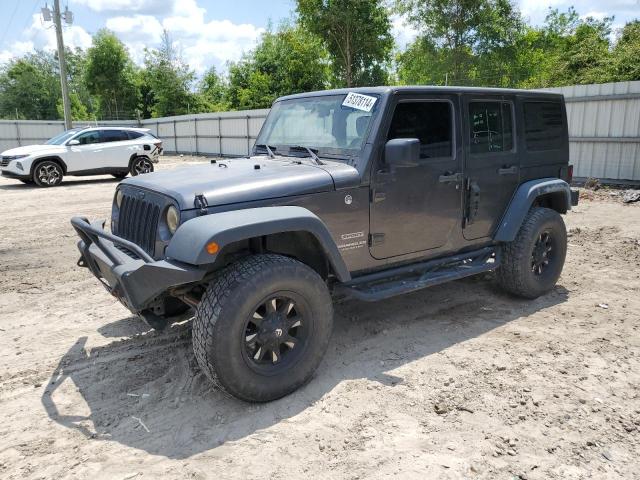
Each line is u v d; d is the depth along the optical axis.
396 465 2.74
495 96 4.61
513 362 3.89
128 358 4.04
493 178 4.65
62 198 12.85
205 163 4.47
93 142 16.31
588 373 3.72
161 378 3.71
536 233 4.94
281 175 3.56
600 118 13.52
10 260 7.08
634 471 2.70
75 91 68.00
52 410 3.34
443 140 4.23
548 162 5.23
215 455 2.84
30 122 31.41
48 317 4.97
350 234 3.76
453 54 26.72
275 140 4.55
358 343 4.25
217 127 28.95
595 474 2.67
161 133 34.16
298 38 38.78
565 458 2.80
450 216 4.36
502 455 2.82
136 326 4.69
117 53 54.84
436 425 3.10
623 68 23.25
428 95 4.07
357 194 3.73
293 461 2.78
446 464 2.74
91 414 3.28
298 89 40.84
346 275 3.56
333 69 35.09
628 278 5.95
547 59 35.34
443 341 4.29
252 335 3.23
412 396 3.42
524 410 3.25
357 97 3.97
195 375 3.71
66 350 4.21
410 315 4.86
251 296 3.07
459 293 5.45
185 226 3.05
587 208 10.74
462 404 3.32
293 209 3.33
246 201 3.30
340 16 30.86
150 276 3.00
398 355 4.04
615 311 4.95
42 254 7.42
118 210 4.10
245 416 3.20
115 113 56.81
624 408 3.28
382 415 3.20
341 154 3.90
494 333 4.45
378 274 4.06
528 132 4.97
